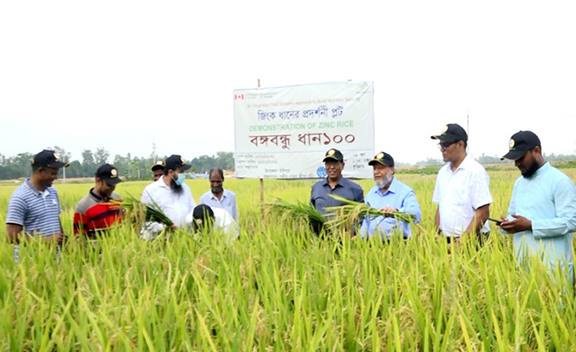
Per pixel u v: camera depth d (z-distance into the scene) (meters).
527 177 5.14
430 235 5.07
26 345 3.28
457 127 5.70
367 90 9.02
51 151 6.00
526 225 4.86
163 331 3.20
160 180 7.24
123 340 2.90
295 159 9.41
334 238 5.39
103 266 4.88
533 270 3.89
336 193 7.16
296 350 2.92
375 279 4.10
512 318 3.36
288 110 9.41
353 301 3.53
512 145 5.03
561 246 4.91
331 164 7.14
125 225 5.89
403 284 3.84
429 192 16.12
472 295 3.65
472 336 3.09
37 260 4.75
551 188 4.90
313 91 9.25
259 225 5.97
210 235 5.70
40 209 5.91
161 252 5.02
